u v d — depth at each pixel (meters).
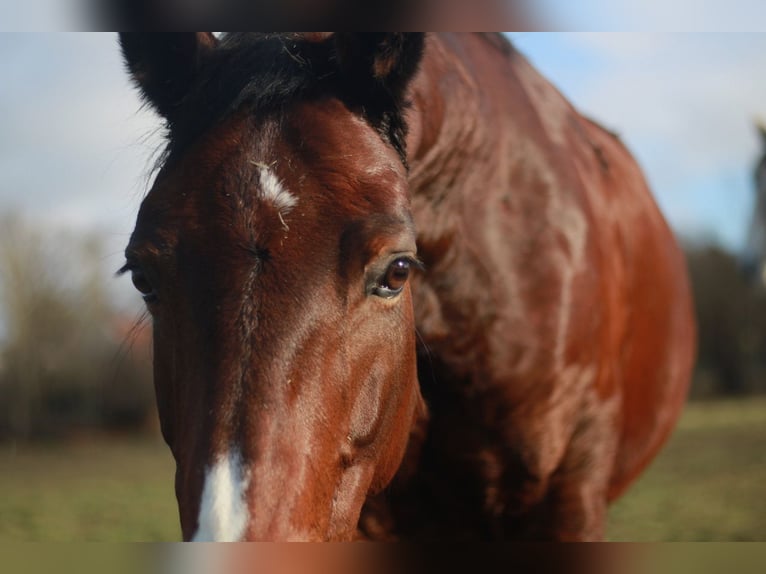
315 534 1.66
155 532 8.05
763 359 26.62
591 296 2.86
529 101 3.01
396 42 2.03
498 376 2.71
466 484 2.84
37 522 8.73
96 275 22.22
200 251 1.73
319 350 1.70
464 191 2.65
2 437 21.56
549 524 2.90
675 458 12.77
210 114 1.92
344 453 1.78
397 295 1.88
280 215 1.74
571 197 2.89
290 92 1.91
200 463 1.59
